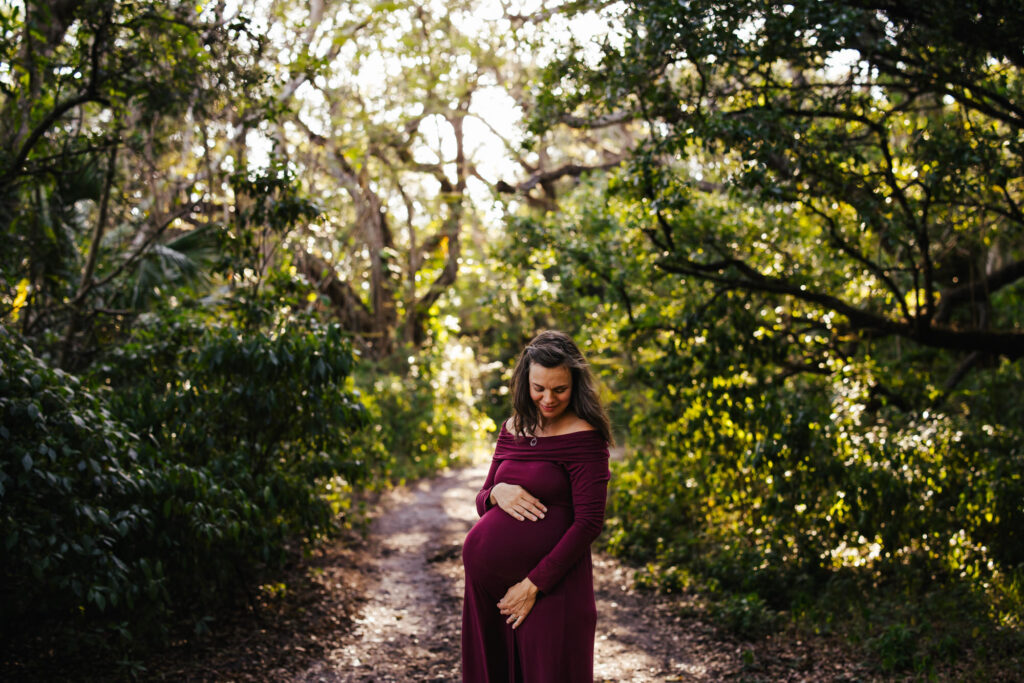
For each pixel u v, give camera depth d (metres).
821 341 7.68
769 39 5.22
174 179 8.56
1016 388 8.93
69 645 4.20
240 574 5.55
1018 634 4.65
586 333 9.50
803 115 5.90
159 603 4.47
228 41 6.12
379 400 14.79
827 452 6.04
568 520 2.64
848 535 6.05
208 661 4.48
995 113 5.46
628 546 7.91
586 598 2.64
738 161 6.10
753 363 6.84
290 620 5.41
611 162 13.36
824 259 7.75
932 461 5.84
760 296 7.22
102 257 7.45
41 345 6.13
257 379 5.21
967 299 8.40
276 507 5.23
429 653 4.99
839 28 4.89
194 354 5.30
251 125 6.75
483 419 18.05
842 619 5.45
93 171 6.74
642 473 8.53
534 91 6.45
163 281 7.06
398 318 17.31
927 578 5.81
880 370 7.52
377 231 16.05
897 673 4.44
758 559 6.43
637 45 5.65
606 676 4.62
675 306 7.91
